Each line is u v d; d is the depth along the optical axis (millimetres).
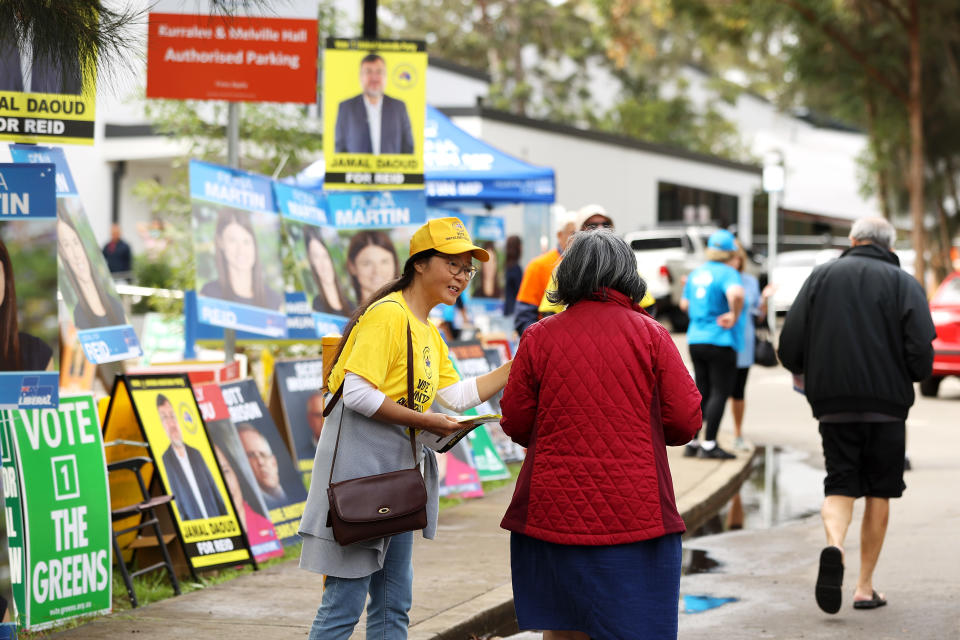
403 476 5082
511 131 29547
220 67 9688
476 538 9391
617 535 4656
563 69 57406
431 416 5066
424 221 11344
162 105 18578
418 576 8062
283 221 10758
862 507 11344
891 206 40719
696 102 60750
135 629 6758
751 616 7492
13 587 6656
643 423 4742
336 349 5250
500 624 7352
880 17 31922
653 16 37094
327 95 10805
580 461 4695
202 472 8242
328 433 5180
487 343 14875
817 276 7645
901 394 7434
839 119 39844
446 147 15617
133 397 7887
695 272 13531
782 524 10625
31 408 5844
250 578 8086
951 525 10180
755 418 18328
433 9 56156
